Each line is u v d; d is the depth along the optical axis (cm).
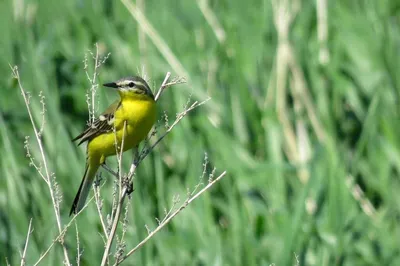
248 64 1631
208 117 1510
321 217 1405
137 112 1086
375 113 1537
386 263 1356
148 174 1398
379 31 1686
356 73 1648
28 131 1453
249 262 1316
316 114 1566
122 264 1274
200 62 1647
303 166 1473
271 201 1398
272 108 1554
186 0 1758
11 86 1513
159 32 1706
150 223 1305
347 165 1513
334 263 1335
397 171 1545
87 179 1127
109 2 1773
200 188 1412
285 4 1680
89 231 1300
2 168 1380
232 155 1449
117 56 1620
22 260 944
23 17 1689
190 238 1323
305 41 1680
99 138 1102
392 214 1438
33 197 1341
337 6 1741
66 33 1683
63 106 1570
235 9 1742
